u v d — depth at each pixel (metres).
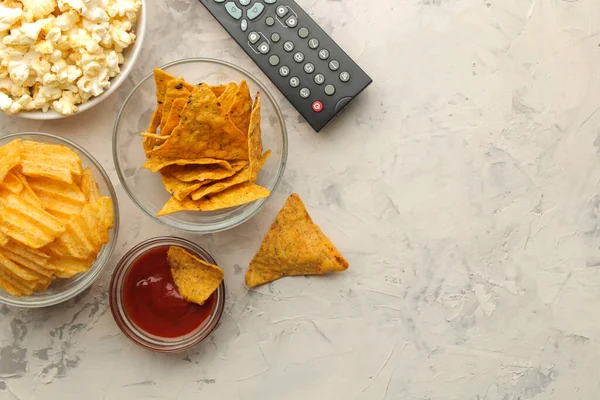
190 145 0.51
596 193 0.58
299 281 0.58
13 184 0.51
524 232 0.58
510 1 0.58
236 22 0.55
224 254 0.57
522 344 0.58
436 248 0.58
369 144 0.57
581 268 0.58
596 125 0.58
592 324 0.58
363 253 0.58
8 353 0.56
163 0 0.57
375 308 0.58
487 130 0.58
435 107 0.58
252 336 0.57
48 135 0.53
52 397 0.56
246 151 0.52
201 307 0.56
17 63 0.52
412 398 0.58
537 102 0.58
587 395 0.58
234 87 0.52
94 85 0.53
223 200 0.52
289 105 0.57
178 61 0.54
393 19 0.57
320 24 0.57
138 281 0.55
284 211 0.55
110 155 0.57
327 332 0.58
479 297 0.58
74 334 0.56
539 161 0.58
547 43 0.58
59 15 0.52
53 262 0.52
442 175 0.58
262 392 0.57
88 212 0.51
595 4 0.58
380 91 0.57
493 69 0.58
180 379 0.57
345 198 0.57
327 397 0.58
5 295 0.53
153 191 0.56
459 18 0.58
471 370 0.58
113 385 0.57
